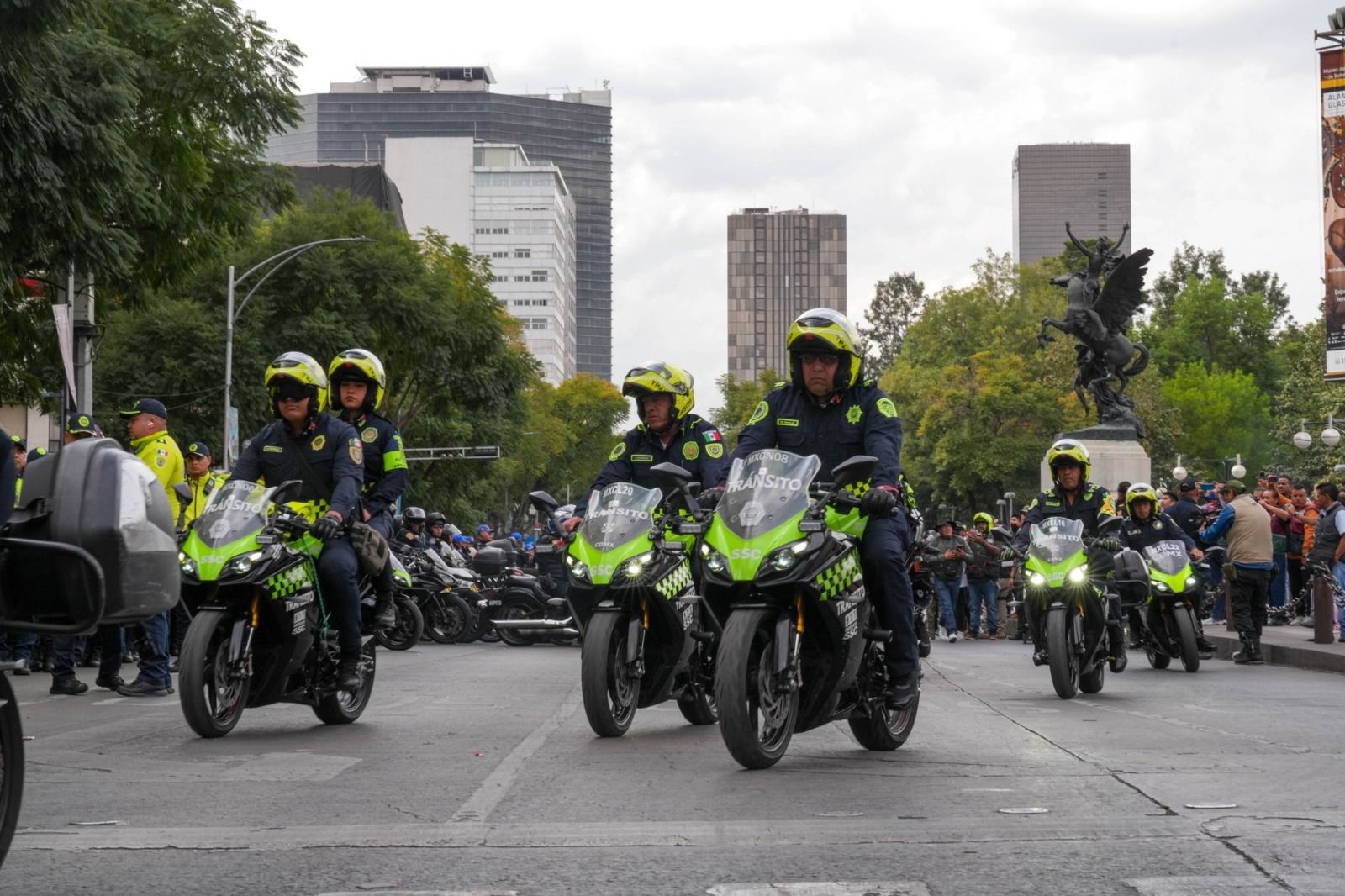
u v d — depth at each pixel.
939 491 73.12
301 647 8.80
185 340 40.16
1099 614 12.05
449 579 22.78
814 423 7.79
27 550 4.30
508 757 7.66
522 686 13.18
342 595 8.96
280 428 9.16
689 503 8.36
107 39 18.08
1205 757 7.60
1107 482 35.09
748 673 7.03
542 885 4.56
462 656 19.00
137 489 4.57
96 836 5.37
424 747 8.13
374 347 46.94
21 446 15.12
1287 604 22.44
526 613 22.23
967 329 75.69
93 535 4.43
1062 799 6.12
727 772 7.01
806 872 4.71
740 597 7.20
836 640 7.13
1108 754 7.75
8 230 17.05
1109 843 5.15
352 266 45.34
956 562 24.98
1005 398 66.94
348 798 6.27
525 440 83.38
